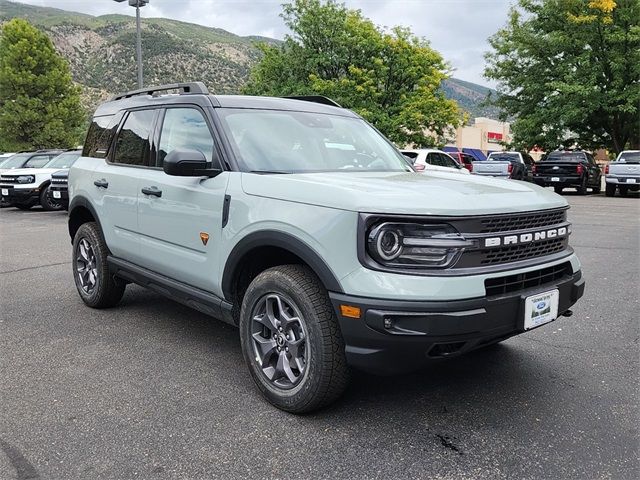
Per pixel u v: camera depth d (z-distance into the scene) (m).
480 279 2.78
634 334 4.59
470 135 57.25
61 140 37.44
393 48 24.38
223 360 4.06
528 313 2.94
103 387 3.58
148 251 4.32
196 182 3.79
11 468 2.67
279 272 3.17
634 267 7.23
